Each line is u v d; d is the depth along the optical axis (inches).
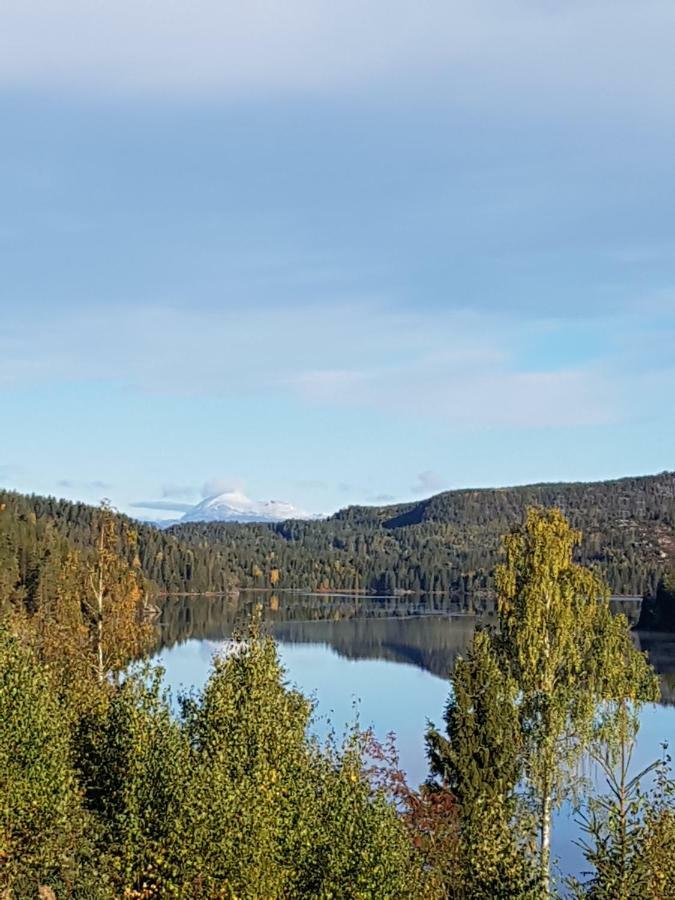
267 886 706.8
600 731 1421.0
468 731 1283.2
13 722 828.6
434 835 952.3
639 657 1476.4
